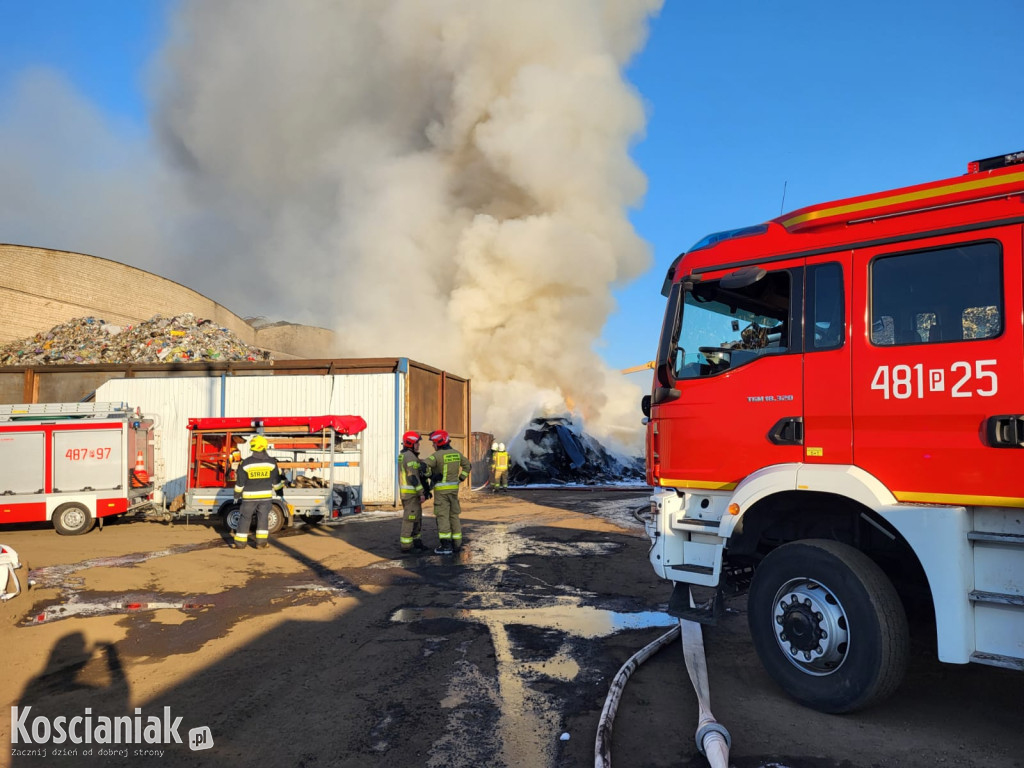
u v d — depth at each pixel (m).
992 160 3.55
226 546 9.59
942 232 3.56
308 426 11.40
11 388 17.11
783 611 3.81
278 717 3.66
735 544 4.19
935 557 3.30
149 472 12.50
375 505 15.05
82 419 11.48
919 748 3.21
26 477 11.08
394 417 15.21
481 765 3.08
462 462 9.01
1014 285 3.30
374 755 3.20
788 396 3.97
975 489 3.28
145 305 34.12
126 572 7.67
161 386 16.05
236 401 15.77
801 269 4.04
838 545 3.68
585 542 9.80
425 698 3.90
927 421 3.46
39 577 7.42
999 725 3.48
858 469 3.66
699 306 4.52
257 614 5.82
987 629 3.19
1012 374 3.24
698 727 3.30
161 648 4.89
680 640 5.05
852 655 3.49
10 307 26.78
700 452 4.34
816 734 3.36
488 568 7.84
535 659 4.58
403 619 5.64
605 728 3.30
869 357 3.69
